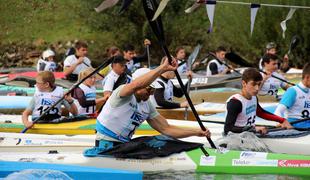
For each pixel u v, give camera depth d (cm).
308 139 2402
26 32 8131
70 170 1808
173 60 1875
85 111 2961
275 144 2352
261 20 6644
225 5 7069
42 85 2727
